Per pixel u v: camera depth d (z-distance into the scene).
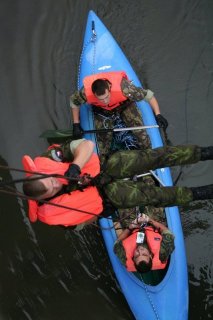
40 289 4.04
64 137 4.38
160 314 3.39
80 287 4.00
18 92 4.74
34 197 2.31
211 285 3.89
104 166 2.74
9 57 4.88
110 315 3.85
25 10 4.99
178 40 4.70
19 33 4.93
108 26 4.80
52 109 4.63
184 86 4.54
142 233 3.36
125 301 3.86
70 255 4.12
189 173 4.25
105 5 4.86
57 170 2.46
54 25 4.90
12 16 4.99
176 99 4.51
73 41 4.82
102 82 3.44
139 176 3.74
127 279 3.53
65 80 4.70
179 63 4.63
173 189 2.94
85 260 4.08
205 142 4.36
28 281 4.07
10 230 4.23
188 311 3.79
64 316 3.91
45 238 4.19
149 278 3.53
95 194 2.56
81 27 4.84
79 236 4.14
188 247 4.01
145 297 3.45
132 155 2.79
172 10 4.80
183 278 3.51
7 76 4.80
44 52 4.83
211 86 4.52
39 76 4.76
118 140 3.92
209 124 4.40
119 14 4.82
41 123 4.60
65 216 2.48
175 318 3.38
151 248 3.31
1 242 4.19
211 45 4.66
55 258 4.12
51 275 4.08
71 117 4.58
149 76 4.61
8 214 4.29
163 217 3.66
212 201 4.12
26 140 4.56
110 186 2.69
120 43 4.74
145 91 3.80
